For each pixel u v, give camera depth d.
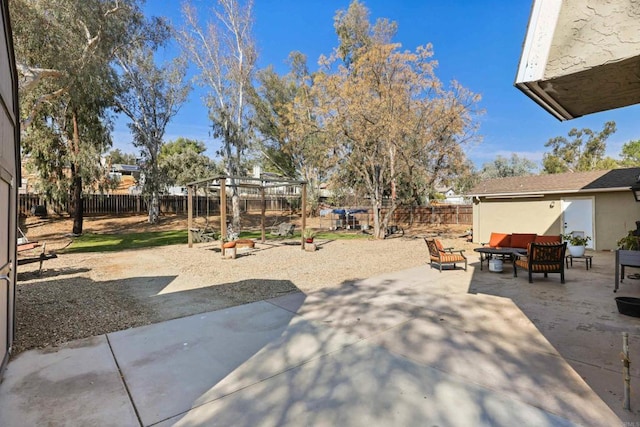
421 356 3.28
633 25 1.82
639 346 3.46
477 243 14.41
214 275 7.58
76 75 11.49
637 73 2.02
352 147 16.06
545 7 2.13
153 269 8.35
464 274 7.56
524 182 14.17
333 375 2.91
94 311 4.83
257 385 2.76
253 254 11.10
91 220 21.14
